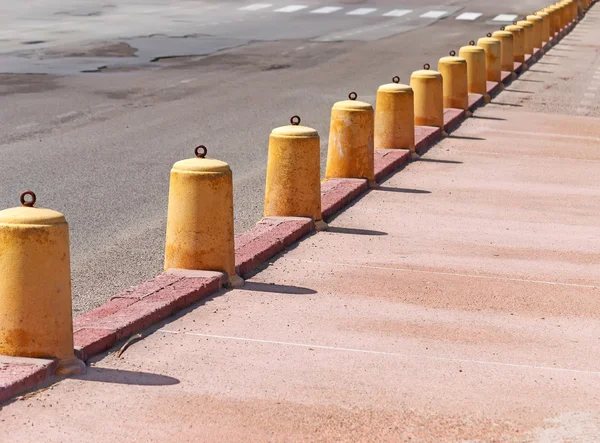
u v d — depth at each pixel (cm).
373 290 841
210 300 798
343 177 1272
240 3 4997
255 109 1947
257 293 823
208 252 836
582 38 4044
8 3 4659
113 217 1098
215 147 1549
